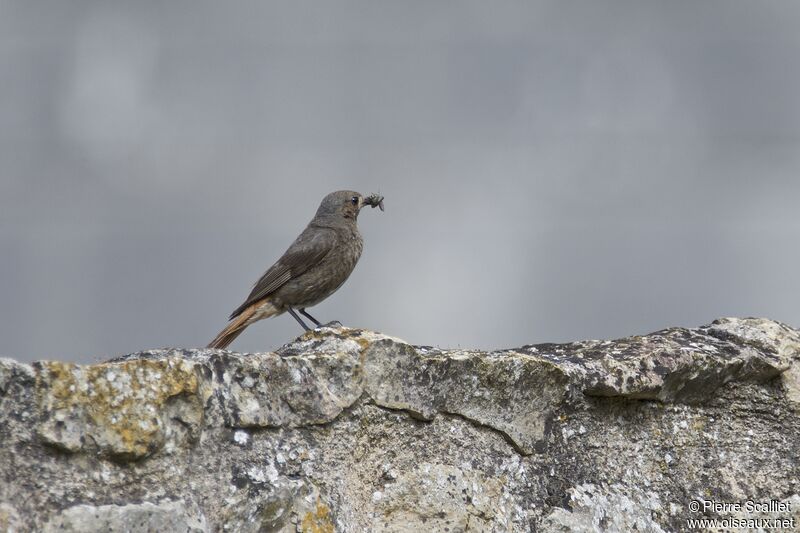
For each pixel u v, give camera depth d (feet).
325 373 27.32
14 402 22.27
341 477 27.02
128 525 22.74
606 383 31.35
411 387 28.45
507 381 29.86
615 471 31.96
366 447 27.78
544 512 29.94
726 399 34.65
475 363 29.32
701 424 34.06
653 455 32.89
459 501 28.30
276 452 26.07
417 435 28.60
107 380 23.57
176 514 23.54
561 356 32.86
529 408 30.58
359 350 27.94
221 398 25.45
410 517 27.68
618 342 34.76
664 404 33.47
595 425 32.01
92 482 22.97
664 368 32.50
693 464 33.42
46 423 22.54
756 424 34.83
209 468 24.88
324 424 27.02
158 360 24.39
